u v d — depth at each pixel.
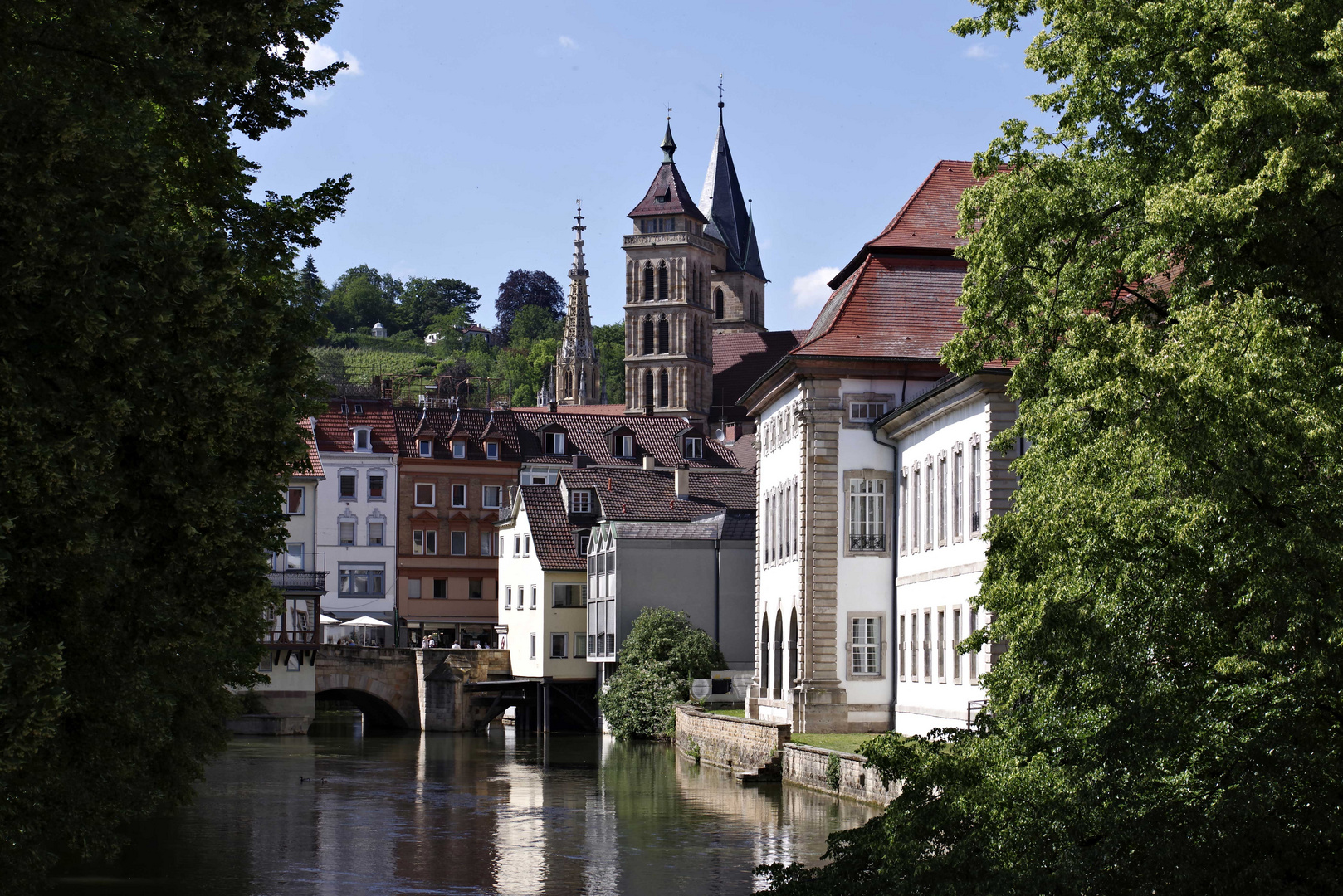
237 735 84.62
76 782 19.86
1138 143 26.64
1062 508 21.70
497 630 104.88
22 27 16.97
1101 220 27.22
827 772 48.22
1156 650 20.12
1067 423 22.27
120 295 16.58
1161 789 18.62
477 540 117.75
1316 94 21.83
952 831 20.88
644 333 179.62
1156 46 25.58
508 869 36.06
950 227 60.00
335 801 50.62
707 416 181.62
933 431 52.28
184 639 19.20
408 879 34.66
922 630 53.19
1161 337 21.75
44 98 15.97
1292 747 17.88
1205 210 22.23
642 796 50.75
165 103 18.05
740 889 33.03
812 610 56.81
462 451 117.69
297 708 85.88
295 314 23.38
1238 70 22.64
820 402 57.12
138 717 19.77
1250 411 19.11
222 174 22.00
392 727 93.50
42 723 15.45
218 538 18.84
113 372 16.77
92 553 17.14
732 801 48.41
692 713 67.06
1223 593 19.72
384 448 115.94
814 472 56.94
